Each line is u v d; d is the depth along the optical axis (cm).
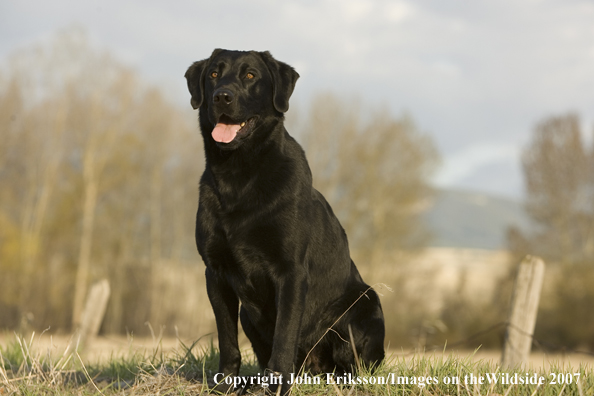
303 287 359
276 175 362
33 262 2756
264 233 355
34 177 3088
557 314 2519
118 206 3241
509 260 2792
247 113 369
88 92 3100
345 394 349
